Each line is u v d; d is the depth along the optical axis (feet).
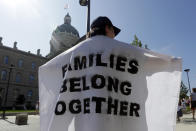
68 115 3.66
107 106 3.46
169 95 4.02
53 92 4.23
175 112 3.86
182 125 23.97
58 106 3.76
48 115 4.05
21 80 162.91
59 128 3.62
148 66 4.24
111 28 4.35
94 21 4.35
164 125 3.79
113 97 3.59
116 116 3.53
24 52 168.14
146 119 3.83
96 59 3.74
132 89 3.90
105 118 3.37
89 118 3.36
